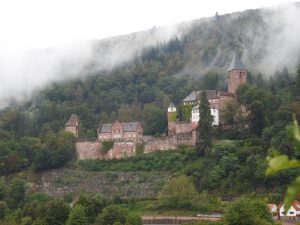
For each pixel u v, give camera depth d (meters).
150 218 185.50
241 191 199.25
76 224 144.75
